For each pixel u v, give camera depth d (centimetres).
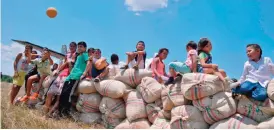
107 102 592
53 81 669
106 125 594
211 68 481
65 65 695
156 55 617
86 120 617
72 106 669
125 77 589
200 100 455
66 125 561
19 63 745
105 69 627
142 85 552
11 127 482
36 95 743
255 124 425
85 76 642
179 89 492
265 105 422
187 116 459
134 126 540
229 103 439
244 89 430
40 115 616
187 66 500
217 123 443
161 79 577
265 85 430
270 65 441
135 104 552
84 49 661
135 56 623
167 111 511
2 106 588
